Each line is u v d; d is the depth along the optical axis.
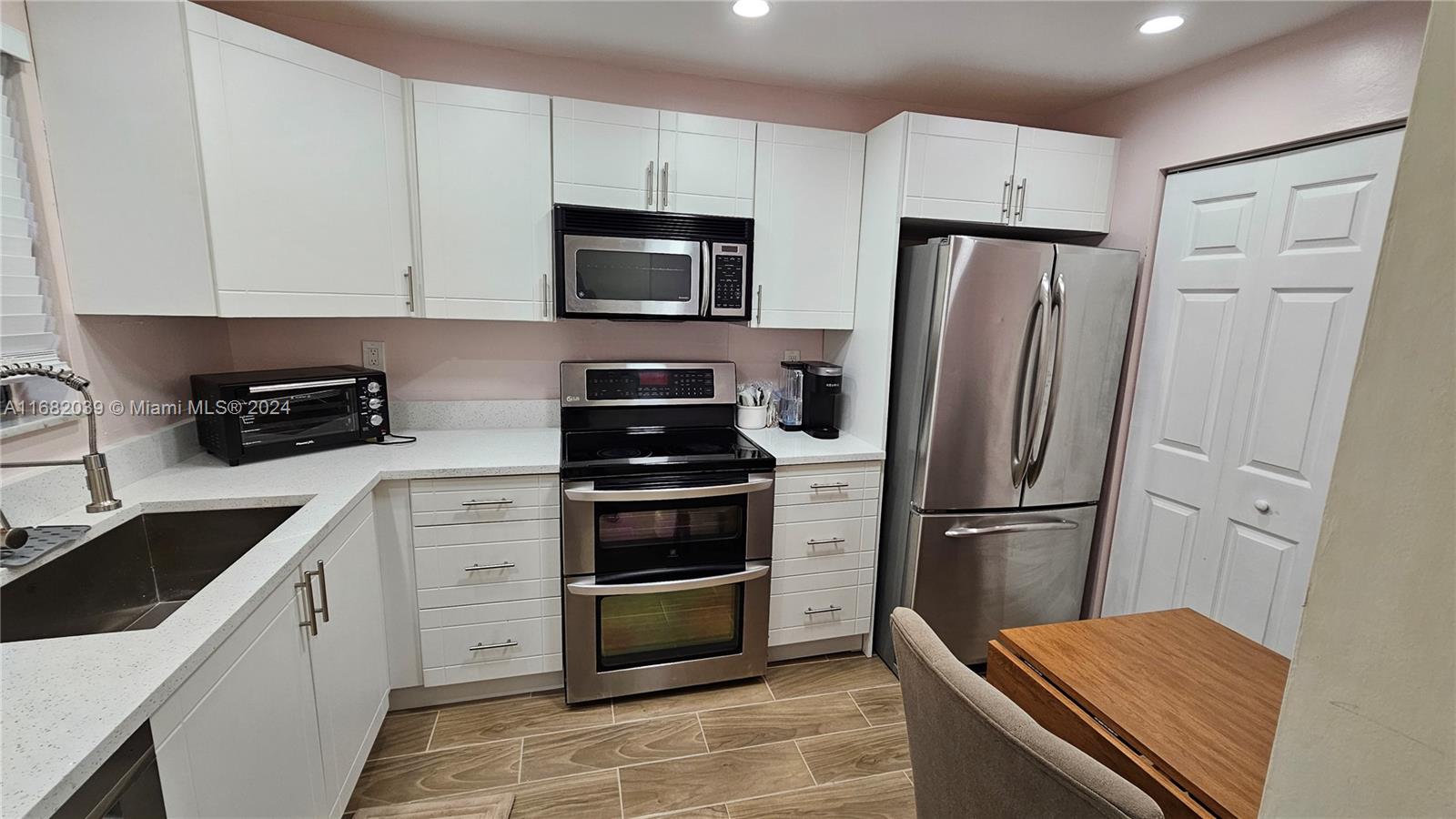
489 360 2.46
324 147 1.79
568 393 2.42
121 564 1.42
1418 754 0.40
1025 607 2.43
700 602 2.23
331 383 2.05
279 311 1.74
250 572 1.19
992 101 2.61
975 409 2.19
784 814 1.75
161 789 0.88
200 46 1.52
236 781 1.07
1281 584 1.89
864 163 2.44
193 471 1.80
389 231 1.98
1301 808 0.48
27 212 1.39
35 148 1.41
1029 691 1.20
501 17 1.93
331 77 1.79
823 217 2.43
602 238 2.11
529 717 2.11
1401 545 0.40
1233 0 1.64
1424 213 0.39
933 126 2.18
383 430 2.21
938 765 0.92
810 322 2.49
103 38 1.44
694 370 2.57
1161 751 0.97
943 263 2.07
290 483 1.71
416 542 1.94
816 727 2.11
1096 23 1.82
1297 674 0.47
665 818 1.72
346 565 1.60
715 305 2.28
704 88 2.43
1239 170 1.99
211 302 1.61
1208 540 2.11
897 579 2.40
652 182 2.21
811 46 2.09
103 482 1.41
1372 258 1.66
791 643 2.45
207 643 0.96
